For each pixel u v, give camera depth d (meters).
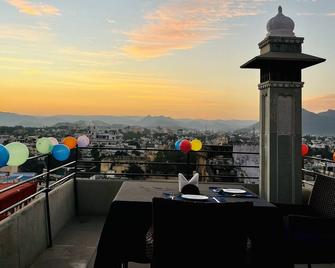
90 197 5.09
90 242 3.92
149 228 2.52
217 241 1.92
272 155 3.87
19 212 3.10
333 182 2.95
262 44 4.11
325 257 2.47
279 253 2.40
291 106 3.88
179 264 1.95
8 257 2.81
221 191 2.89
